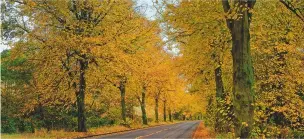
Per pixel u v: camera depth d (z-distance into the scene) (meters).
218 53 17.53
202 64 20.16
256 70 14.31
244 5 10.14
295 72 13.22
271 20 15.11
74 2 25.78
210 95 26.58
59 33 25.36
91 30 24.47
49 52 24.14
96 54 23.78
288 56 13.78
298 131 13.44
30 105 29.25
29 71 30.34
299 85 13.32
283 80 13.17
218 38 16.33
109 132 30.31
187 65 21.39
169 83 47.59
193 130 36.59
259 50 14.69
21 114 29.94
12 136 21.81
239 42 10.31
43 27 24.77
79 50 24.23
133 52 28.23
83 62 26.00
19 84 31.05
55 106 32.47
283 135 12.84
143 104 52.00
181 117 112.94
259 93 13.32
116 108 45.94
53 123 34.66
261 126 11.66
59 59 24.78
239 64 10.27
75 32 24.39
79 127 27.03
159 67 41.97
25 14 24.33
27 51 25.53
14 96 31.16
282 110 12.23
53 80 25.70
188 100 69.62
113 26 25.91
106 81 29.05
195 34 15.84
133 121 46.06
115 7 25.75
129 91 47.12
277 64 13.78
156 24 16.66
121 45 25.58
